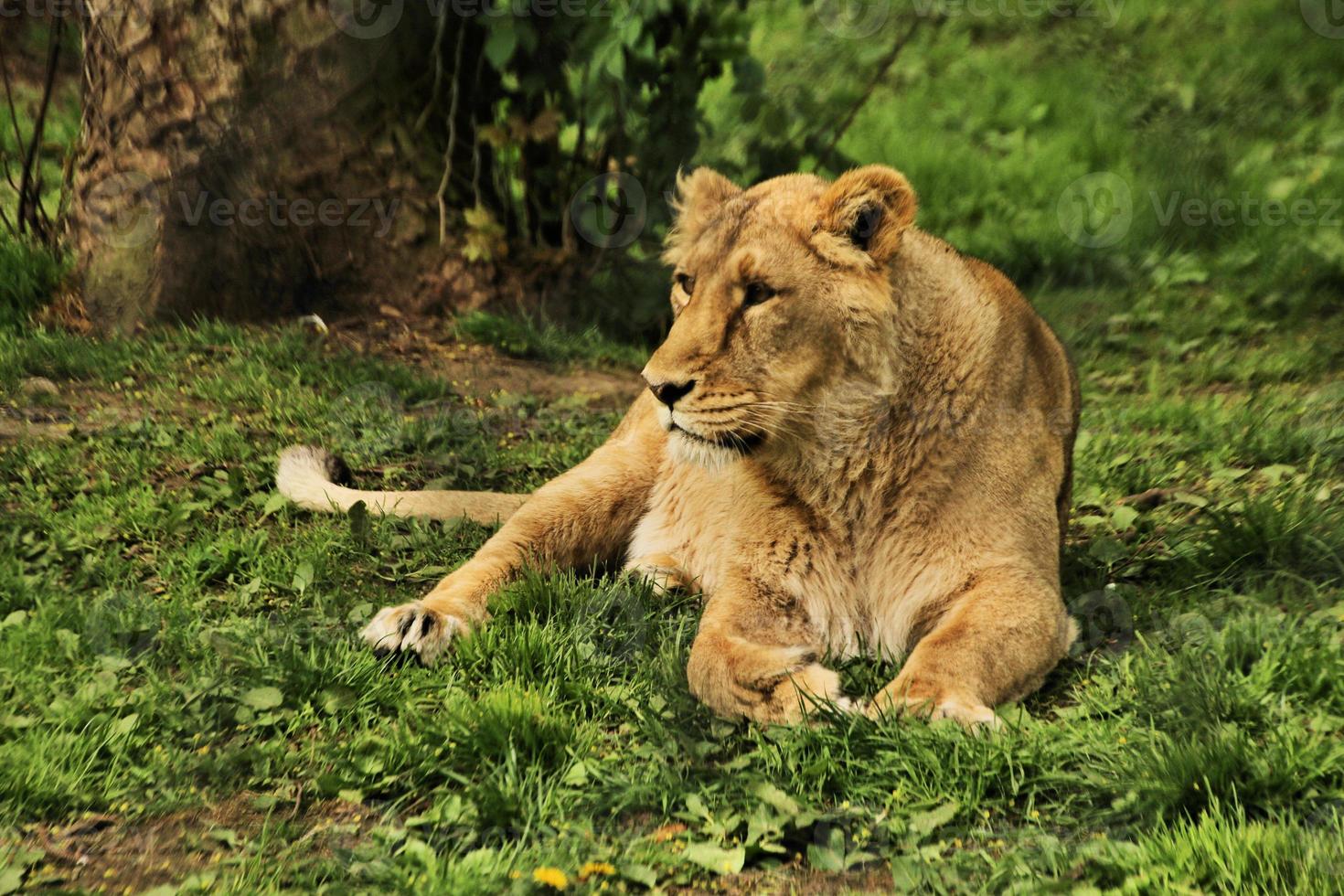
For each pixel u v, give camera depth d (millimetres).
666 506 9430
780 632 8031
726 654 7344
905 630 8000
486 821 6250
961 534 7809
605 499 9398
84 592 8445
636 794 6438
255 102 13070
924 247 8242
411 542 9484
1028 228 18438
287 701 7184
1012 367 8172
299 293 13719
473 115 14656
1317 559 8938
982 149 21078
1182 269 17047
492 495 10125
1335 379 13602
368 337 13594
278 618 8188
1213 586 8914
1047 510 8156
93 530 9156
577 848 6004
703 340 7707
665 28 14656
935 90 22578
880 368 7742
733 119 16500
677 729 7000
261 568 8867
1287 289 16016
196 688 7164
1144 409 12789
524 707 6902
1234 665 7410
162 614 8031
